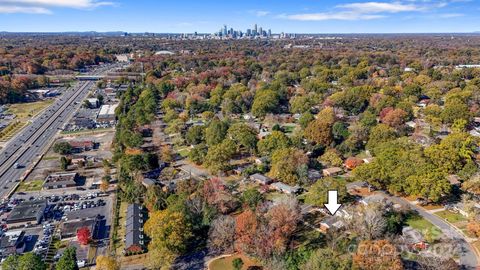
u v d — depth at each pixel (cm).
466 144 13562
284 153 13962
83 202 13038
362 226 9500
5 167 16525
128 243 10125
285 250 9238
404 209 11100
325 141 16188
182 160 16462
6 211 12481
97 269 8675
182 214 10188
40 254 10125
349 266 7862
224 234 9719
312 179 13400
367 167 12256
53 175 15138
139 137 17400
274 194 12862
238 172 14588
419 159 12069
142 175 14362
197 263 9488
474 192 11550
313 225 10831
